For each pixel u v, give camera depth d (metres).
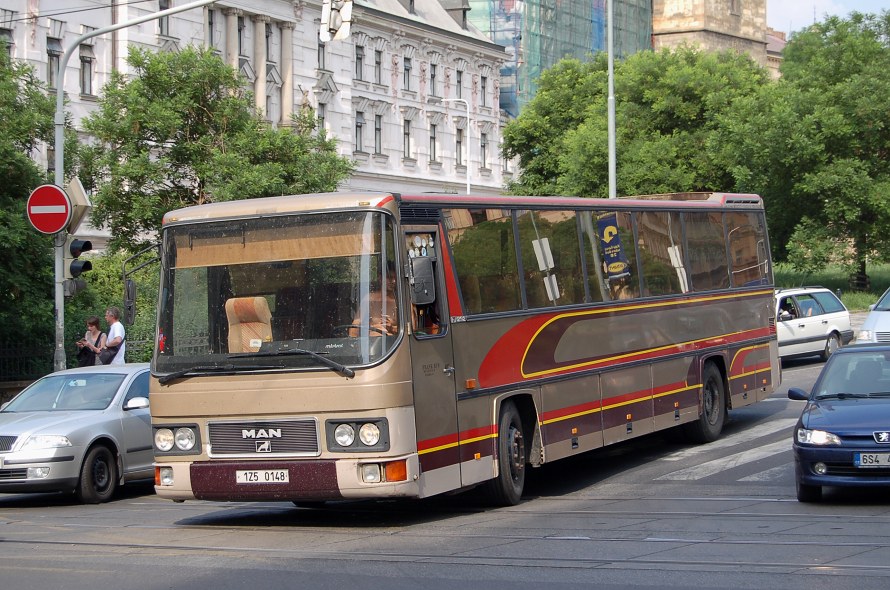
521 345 13.16
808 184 50.88
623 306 15.53
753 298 19.78
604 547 9.90
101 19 47.28
